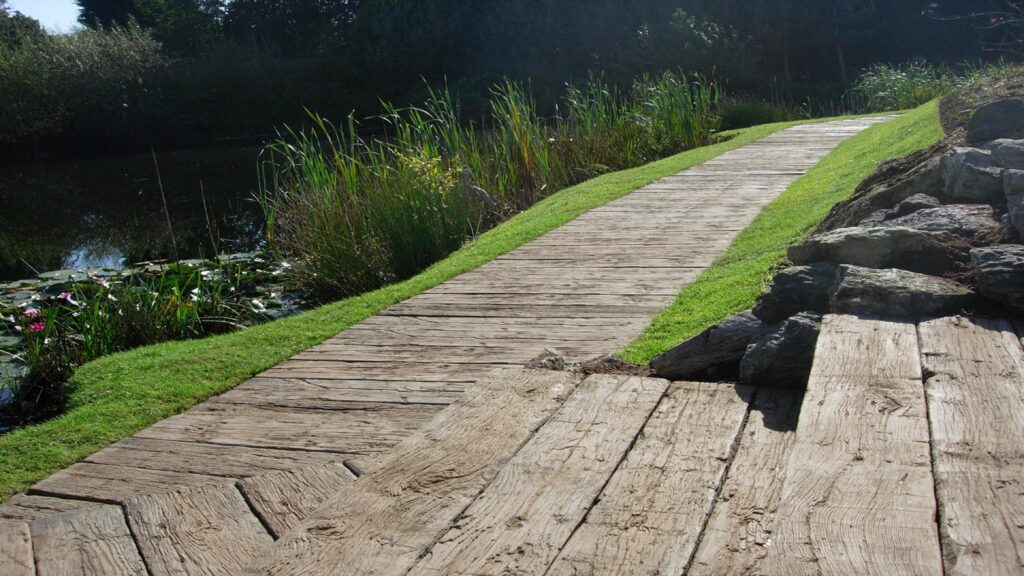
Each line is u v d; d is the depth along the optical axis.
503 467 2.40
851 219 4.91
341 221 7.86
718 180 9.35
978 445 2.00
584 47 28.91
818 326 3.00
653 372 3.48
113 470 3.31
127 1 46.81
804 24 29.52
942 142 5.84
